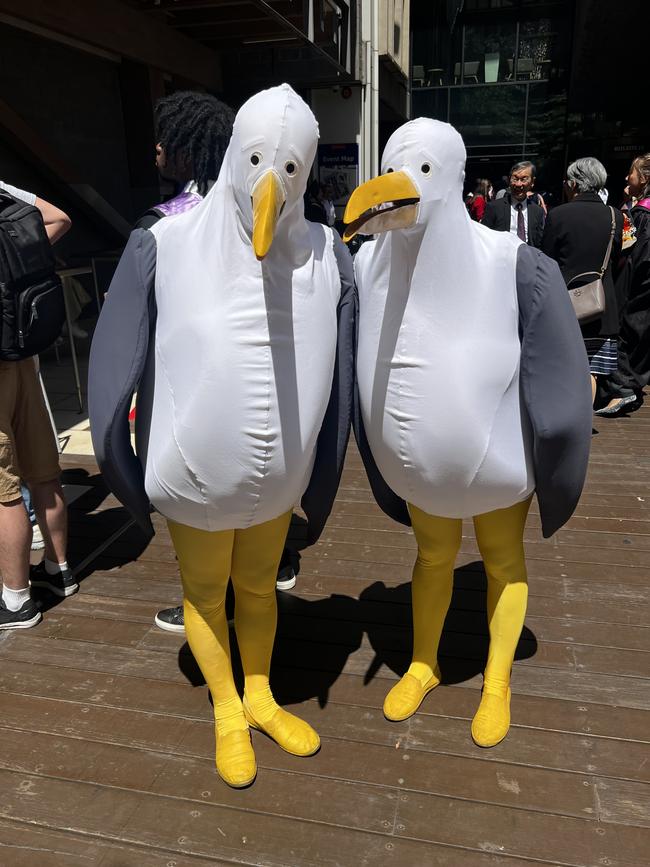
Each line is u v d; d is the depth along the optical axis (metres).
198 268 1.56
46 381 5.98
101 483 3.89
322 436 1.85
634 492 3.70
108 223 7.17
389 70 11.65
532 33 13.99
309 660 2.38
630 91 13.46
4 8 4.93
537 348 1.67
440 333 1.64
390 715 2.09
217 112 2.06
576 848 1.67
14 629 2.56
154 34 6.70
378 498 2.17
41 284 2.35
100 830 1.75
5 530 2.45
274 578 1.98
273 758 1.96
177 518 1.75
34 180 6.48
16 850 1.70
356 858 1.66
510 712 2.11
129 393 1.64
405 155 1.54
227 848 1.69
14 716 2.13
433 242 1.59
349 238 1.47
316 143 1.47
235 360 1.54
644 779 1.86
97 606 2.71
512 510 1.97
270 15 4.96
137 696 2.22
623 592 2.75
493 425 1.70
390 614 2.64
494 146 15.11
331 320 1.68
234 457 1.60
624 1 8.43
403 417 1.72
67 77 6.42
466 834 1.71
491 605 2.09
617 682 2.24
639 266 4.91
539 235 5.45
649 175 5.29
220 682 1.98
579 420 1.71
